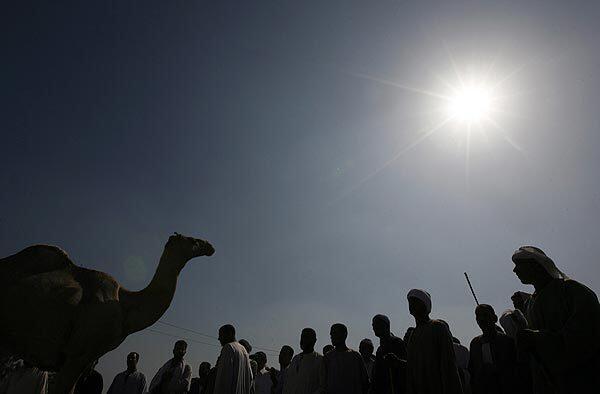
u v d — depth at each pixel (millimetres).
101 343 5684
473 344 6531
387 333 7207
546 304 4191
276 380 10414
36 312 5445
